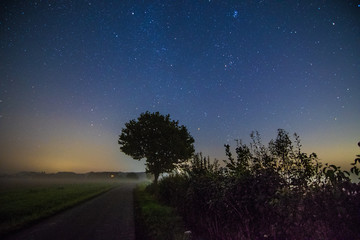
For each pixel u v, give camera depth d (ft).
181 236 17.28
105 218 29.96
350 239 8.80
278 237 10.99
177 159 69.67
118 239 19.49
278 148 14.43
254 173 14.48
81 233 21.81
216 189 17.47
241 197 13.89
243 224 13.43
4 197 61.31
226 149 17.75
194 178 24.50
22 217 30.09
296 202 10.80
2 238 20.39
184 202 24.30
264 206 12.10
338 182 10.22
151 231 20.93
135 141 71.77
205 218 18.66
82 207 41.68
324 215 9.93
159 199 50.42
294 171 13.09
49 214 32.73
